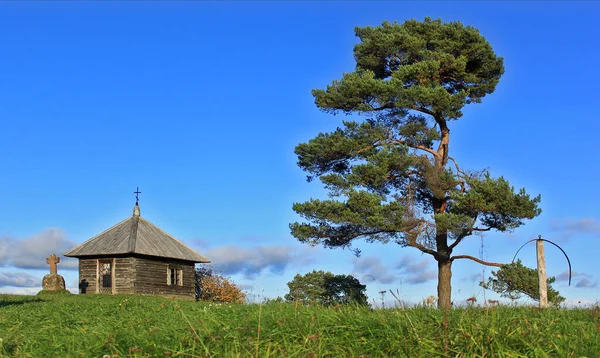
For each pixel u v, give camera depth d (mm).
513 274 24484
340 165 27797
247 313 10625
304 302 11797
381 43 27266
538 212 23828
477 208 24141
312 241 26266
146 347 8188
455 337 7973
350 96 26453
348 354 7898
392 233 25203
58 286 37000
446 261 26125
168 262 40188
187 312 11727
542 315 10055
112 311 15930
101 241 39344
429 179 25438
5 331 11242
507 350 7523
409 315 9227
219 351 7934
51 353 8695
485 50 27438
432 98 25125
